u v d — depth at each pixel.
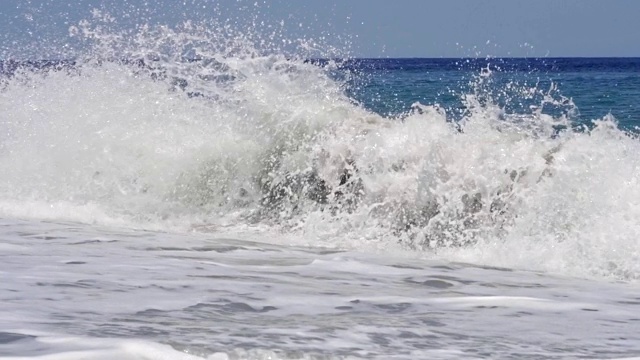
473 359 5.50
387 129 14.47
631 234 11.44
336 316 6.71
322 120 15.21
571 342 6.14
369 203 13.65
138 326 5.85
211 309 6.74
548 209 12.34
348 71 16.80
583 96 59.69
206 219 14.33
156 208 14.84
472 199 12.95
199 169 15.28
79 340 5.31
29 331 5.55
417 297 7.91
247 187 14.95
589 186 12.34
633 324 6.97
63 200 15.22
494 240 12.22
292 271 9.34
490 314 7.19
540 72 133.12
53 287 7.41
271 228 13.55
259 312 6.74
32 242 10.70
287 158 14.83
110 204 15.01
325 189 14.34
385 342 5.81
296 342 5.60
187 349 5.21
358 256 10.92
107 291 7.32
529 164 12.89
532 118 14.25
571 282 9.62
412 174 13.55
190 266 9.20
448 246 12.34
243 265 9.60
